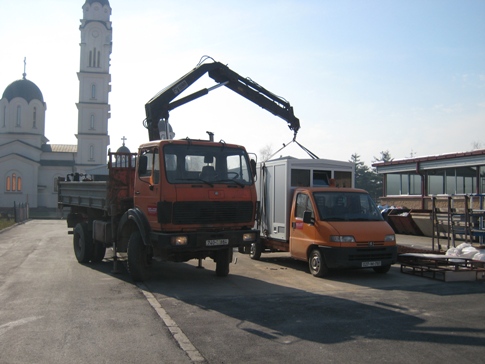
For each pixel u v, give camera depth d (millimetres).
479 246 13094
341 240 11000
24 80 67062
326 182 13820
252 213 10609
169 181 9805
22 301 8570
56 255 15492
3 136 65438
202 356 5711
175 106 13398
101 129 64188
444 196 21500
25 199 63625
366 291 9758
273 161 13859
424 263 12133
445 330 6828
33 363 5457
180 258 10469
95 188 12766
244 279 11102
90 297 8961
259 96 14375
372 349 5988
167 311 7934
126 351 5883
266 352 5867
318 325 7082
